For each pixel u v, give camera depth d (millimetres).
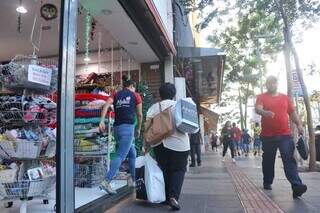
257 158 20250
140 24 8422
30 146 4430
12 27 9766
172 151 5523
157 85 11469
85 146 6703
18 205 5164
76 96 6809
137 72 11648
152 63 11609
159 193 5621
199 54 13102
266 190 7219
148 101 9836
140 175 5996
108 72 11117
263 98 6848
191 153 14031
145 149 5742
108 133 6727
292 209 5344
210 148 48094
